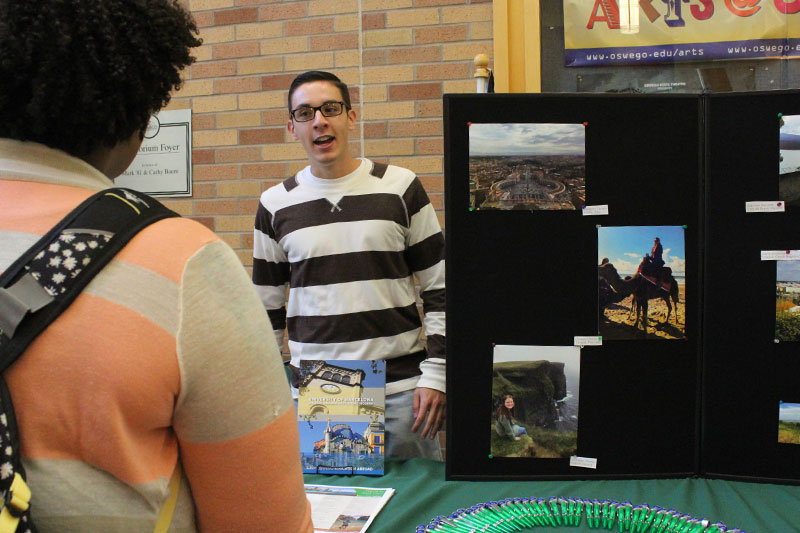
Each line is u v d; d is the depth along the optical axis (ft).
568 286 4.64
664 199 4.62
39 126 1.84
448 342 4.66
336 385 4.95
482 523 3.85
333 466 4.82
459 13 8.77
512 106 4.62
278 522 1.95
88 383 1.61
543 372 4.65
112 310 1.66
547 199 4.63
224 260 1.90
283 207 6.28
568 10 7.46
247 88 9.53
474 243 4.66
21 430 1.59
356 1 9.07
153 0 1.97
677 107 4.59
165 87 2.07
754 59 7.18
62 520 1.63
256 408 1.86
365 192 6.10
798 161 4.46
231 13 9.52
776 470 4.51
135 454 1.69
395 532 3.77
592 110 4.60
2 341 1.58
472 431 4.65
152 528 1.76
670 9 7.30
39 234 1.72
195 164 9.80
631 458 4.62
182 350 1.71
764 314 4.53
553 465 4.63
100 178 2.00
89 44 1.78
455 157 4.65
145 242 1.78
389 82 9.02
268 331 1.99
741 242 4.56
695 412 4.63
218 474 1.87
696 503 4.16
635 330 4.62
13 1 1.74
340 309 5.99
